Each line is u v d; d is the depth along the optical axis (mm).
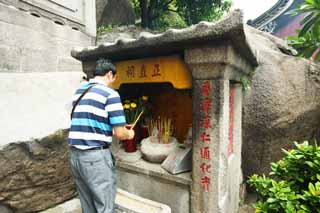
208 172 2285
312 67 4035
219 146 2201
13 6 4219
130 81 2820
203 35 1938
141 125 3494
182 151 2715
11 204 2354
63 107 3277
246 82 3443
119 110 1955
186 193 2496
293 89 3748
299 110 3781
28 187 2463
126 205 2424
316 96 3934
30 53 4480
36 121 2803
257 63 3100
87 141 1907
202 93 2248
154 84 3777
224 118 2213
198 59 2172
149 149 2926
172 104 3645
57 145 2656
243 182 4027
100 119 1931
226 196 2492
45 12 4898
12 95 3289
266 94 3662
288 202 2121
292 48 5188
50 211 2637
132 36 7016
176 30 2094
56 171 2676
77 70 5590
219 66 2109
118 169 3027
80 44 5672
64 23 5363
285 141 3840
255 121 3727
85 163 1905
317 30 3779
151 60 2625
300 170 2439
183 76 2426
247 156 3936
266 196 2611
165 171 2654
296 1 9477
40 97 3420
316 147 2387
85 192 2111
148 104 3584
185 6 9031
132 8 9945
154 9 9148
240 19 1747
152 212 2307
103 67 2119
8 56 4109
